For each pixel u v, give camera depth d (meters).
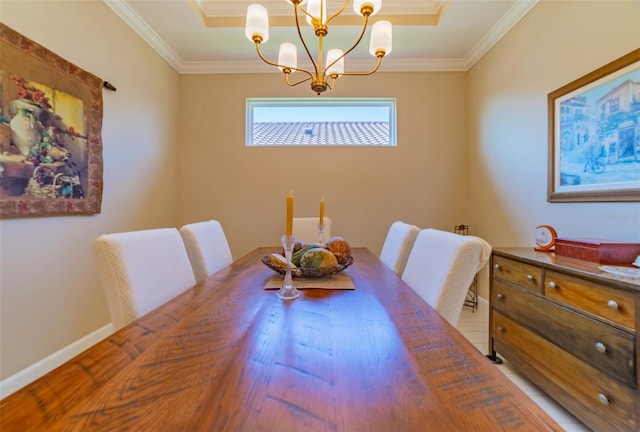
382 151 3.11
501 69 2.49
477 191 2.88
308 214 3.11
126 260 0.89
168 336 0.67
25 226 1.59
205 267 1.46
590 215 1.65
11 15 1.50
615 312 1.10
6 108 1.47
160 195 2.80
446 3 2.26
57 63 1.73
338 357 0.57
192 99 3.14
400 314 0.81
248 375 0.51
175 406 0.43
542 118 2.02
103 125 2.10
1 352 1.50
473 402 0.44
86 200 1.94
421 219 3.10
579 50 1.73
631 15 1.44
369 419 0.41
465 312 2.72
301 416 0.41
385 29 1.61
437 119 3.09
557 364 1.35
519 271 1.61
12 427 0.39
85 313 1.96
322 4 1.59
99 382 0.49
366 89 3.10
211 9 2.45
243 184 3.14
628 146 1.44
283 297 0.96
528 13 2.15
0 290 1.49
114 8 2.18
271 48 2.81
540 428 0.39
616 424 1.09
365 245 3.11
